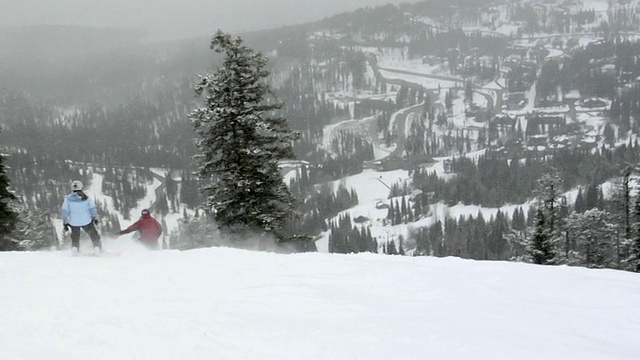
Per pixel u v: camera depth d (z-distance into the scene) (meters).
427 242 107.00
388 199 157.38
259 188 20.22
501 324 5.74
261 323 5.51
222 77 20.05
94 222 10.46
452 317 5.99
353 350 4.75
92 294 6.68
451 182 148.88
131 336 4.96
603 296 7.38
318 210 144.00
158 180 190.12
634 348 5.12
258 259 9.52
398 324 5.64
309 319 5.77
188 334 5.04
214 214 21.09
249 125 20.03
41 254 10.39
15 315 5.65
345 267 8.80
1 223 26.12
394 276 8.17
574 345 5.08
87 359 4.37
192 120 20.14
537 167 147.38
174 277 7.84
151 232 11.88
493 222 108.06
